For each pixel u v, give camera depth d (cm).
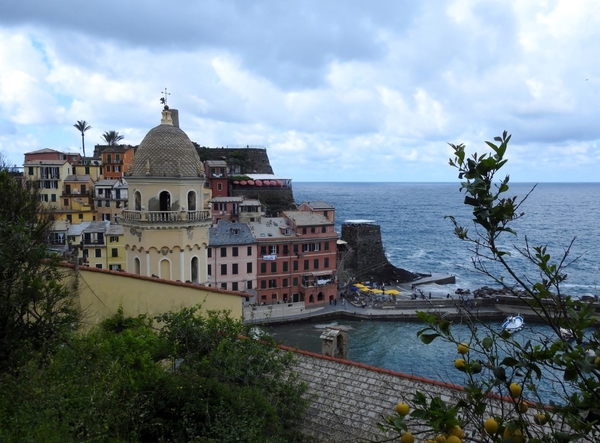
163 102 3509
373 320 8206
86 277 2398
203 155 16800
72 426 1402
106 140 16350
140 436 1619
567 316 644
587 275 11494
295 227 9062
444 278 11275
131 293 2486
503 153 610
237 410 1656
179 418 1664
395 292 9119
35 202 2331
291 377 1953
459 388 1605
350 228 11350
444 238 18750
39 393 1509
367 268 11231
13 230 1727
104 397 1570
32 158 12525
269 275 8794
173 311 2552
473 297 8994
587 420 612
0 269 1684
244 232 8731
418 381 1800
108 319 2411
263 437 1595
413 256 15112
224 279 8475
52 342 1770
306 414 1805
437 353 6366
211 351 2089
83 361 1708
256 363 1988
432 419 606
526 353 647
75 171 12188
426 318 707
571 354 582
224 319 2380
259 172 17525
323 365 2039
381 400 1777
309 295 8719
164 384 1728
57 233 7956
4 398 1463
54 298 1967
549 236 18075
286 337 7319
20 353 1648
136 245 3347
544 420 649
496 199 625
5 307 1675
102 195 10962
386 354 6550
